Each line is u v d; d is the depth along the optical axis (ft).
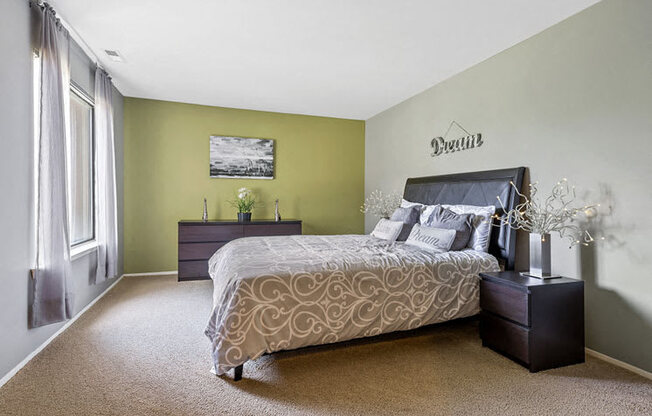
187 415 5.27
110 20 8.31
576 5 7.57
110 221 11.53
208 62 10.86
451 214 9.96
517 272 8.09
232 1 7.48
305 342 6.57
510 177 9.38
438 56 10.32
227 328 6.10
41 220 7.23
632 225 6.84
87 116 11.44
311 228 17.58
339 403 5.62
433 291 7.77
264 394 5.86
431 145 12.96
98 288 11.50
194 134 15.52
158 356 7.27
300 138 17.30
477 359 7.22
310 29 8.71
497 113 10.10
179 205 15.38
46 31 7.32
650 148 6.55
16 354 6.54
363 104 15.47
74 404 5.51
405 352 7.54
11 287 6.40
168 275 14.96
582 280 7.54
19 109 6.71
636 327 6.77
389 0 7.41
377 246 9.71
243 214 15.20
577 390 6.05
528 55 9.11
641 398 5.81
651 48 6.54
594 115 7.52
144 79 12.46
